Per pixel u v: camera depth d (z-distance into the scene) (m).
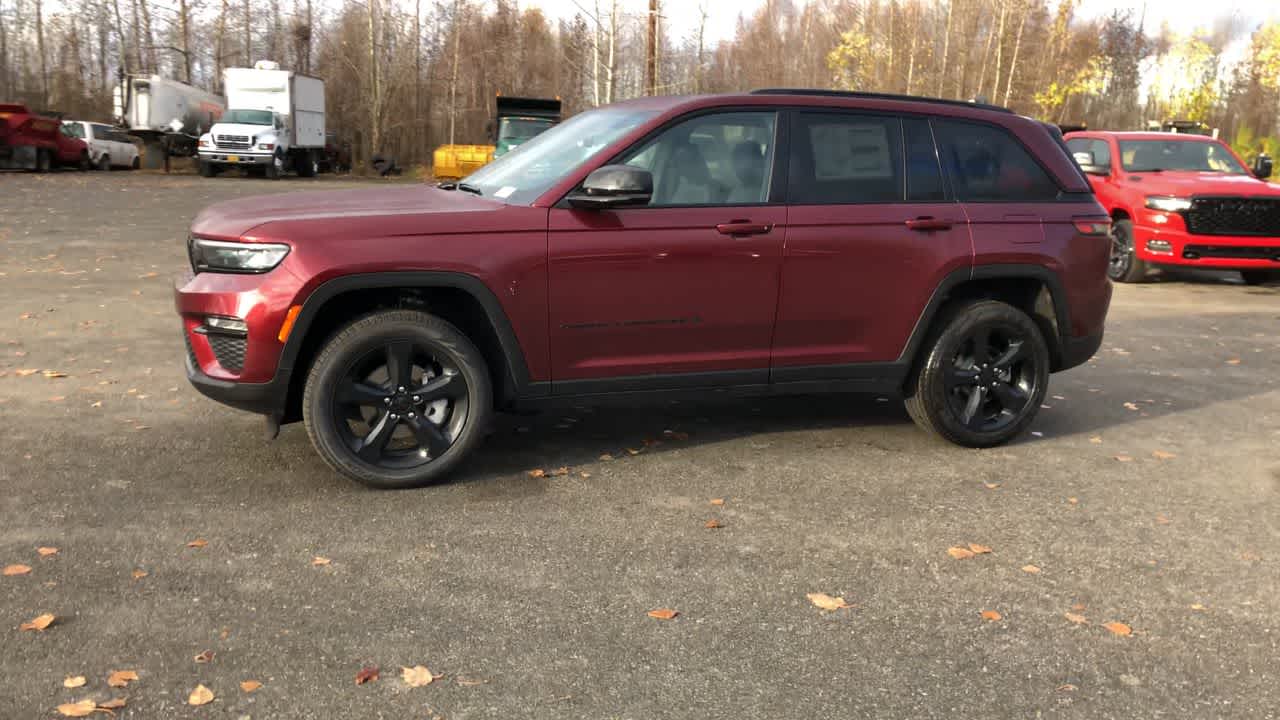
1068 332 5.49
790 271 4.86
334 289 4.24
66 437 5.07
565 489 4.55
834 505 4.45
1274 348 8.59
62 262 11.65
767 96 4.93
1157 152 13.48
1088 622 3.40
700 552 3.89
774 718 2.77
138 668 2.89
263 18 49.44
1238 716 2.86
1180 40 46.44
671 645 3.16
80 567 3.54
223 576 3.52
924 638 3.26
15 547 3.69
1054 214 5.38
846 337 5.07
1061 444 5.55
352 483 4.54
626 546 3.92
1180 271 14.44
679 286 4.70
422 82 48.56
